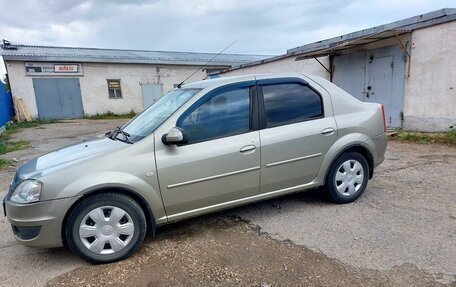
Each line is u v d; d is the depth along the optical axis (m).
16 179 3.24
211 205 3.57
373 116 4.42
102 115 25.64
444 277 2.62
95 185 2.99
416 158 6.59
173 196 3.34
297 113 3.96
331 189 4.19
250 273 2.82
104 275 2.91
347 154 4.25
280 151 3.78
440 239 3.22
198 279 2.78
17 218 2.94
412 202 4.22
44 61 23.20
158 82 27.88
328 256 3.02
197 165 3.38
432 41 8.46
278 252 3.15
